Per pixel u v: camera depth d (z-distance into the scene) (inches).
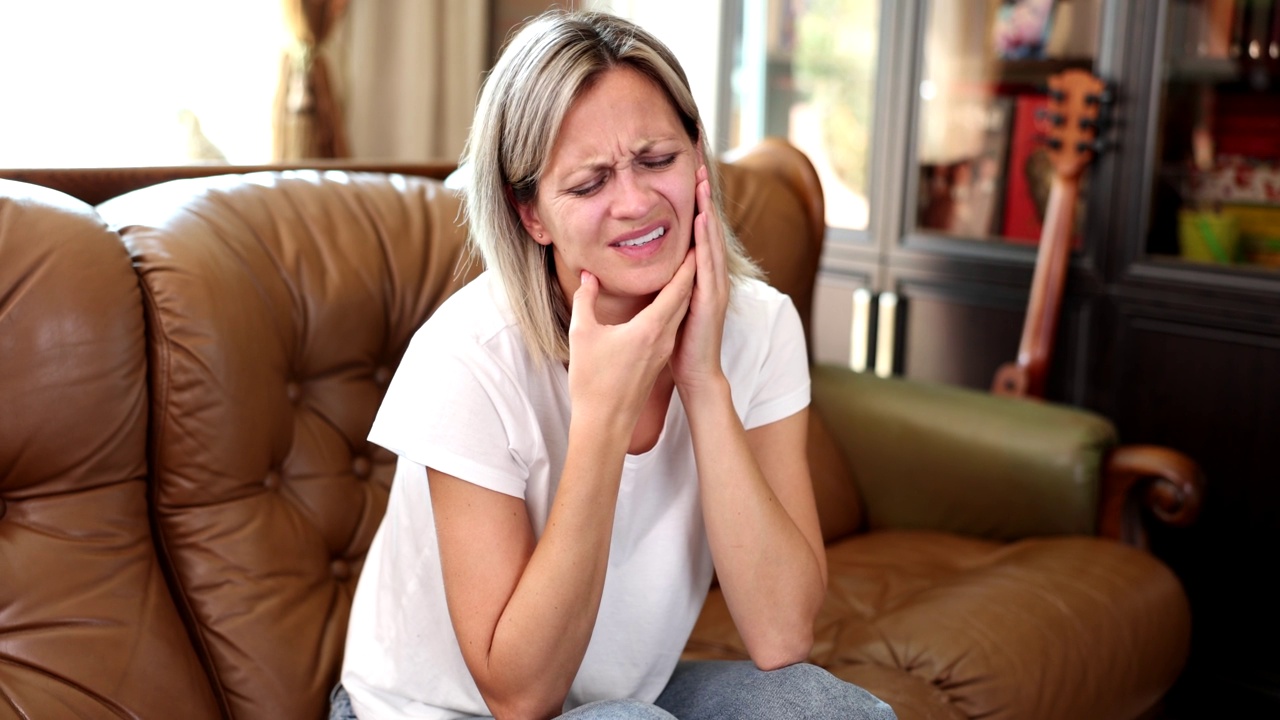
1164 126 88.3
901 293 106.2
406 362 41.7
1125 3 88.7
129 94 107.6
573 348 39.8
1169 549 91.0
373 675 44.2
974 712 55.7
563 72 38.4
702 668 46.7
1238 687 87.8
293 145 112.9
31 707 41.7
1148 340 90.7
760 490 42.5
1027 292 97.6
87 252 45.8
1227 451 87.2
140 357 46.8
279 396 51.2
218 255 49.9
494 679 39.1
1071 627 61.6
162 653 45.6
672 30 135.6
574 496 39.0
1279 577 85.3
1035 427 76.0
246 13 112.1
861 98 108.4
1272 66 85.4
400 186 60.5
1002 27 98.5
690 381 42.3
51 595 43.9
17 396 43.5
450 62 125.2
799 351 47.9
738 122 118.6
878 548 76.2
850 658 60.7
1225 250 87.5
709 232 41.2
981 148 101.0
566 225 39.6
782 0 114.9
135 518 46.9
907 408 81.4
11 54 101.3
